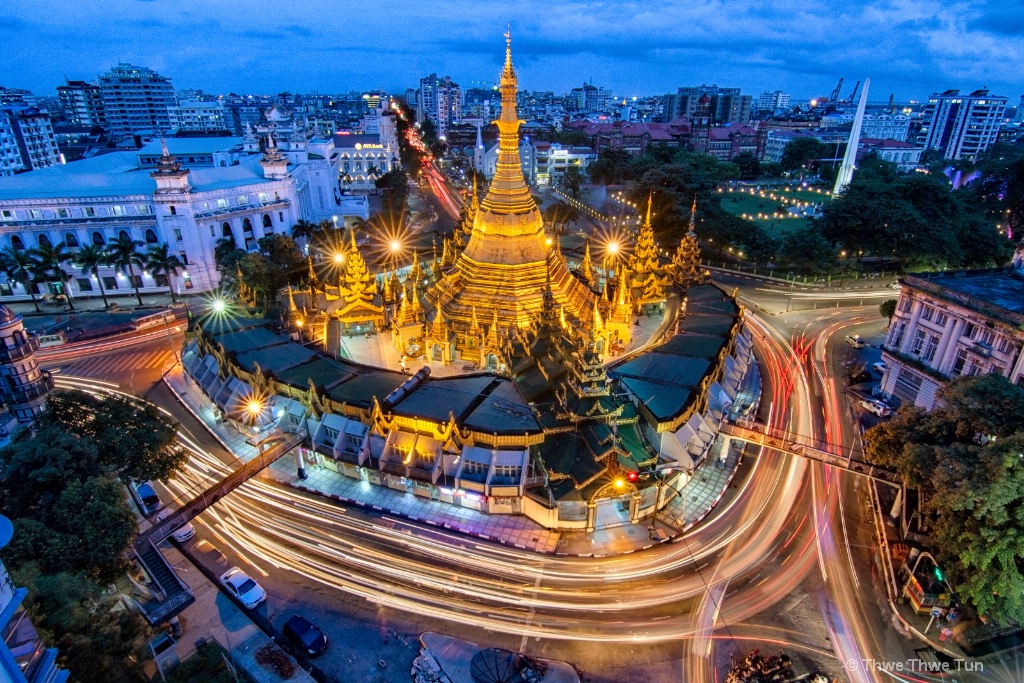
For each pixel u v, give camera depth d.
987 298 68.69
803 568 52.12
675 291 99.44
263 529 56.62
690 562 52.88
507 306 80.69
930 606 46.94
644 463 57.84
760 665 42.53
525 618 47.12
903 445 52.09
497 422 59.94
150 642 41.25
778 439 62.44
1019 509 41.78
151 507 57.91
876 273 130.88
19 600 28.00
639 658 43.81
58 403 50.59
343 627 46.38
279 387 68.38
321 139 185.25
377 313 90.31
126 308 113.94
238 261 106.38
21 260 103.38
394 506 60.00
